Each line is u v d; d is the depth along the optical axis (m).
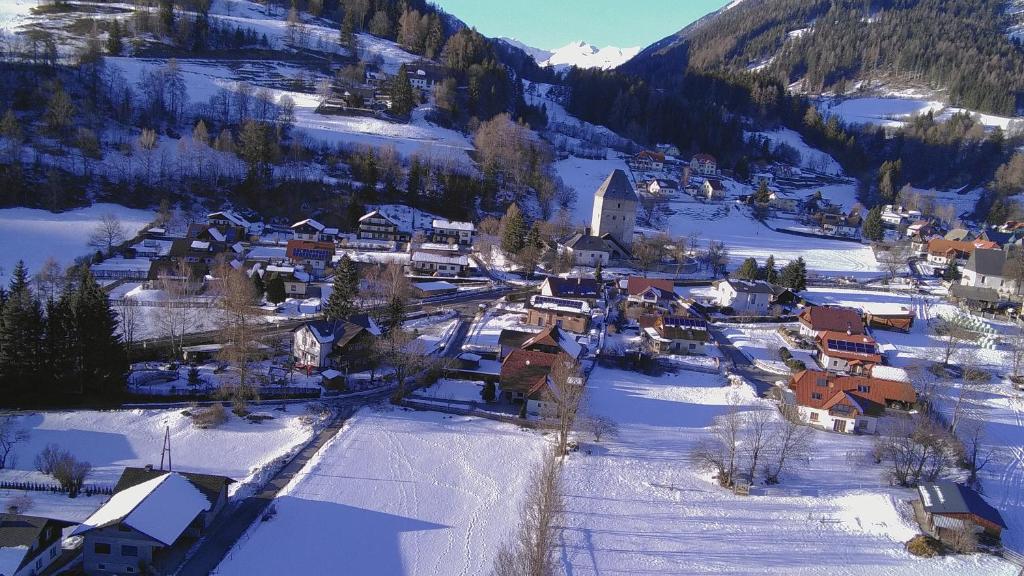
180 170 149.62
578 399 64.88
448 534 50.31
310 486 54.75
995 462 64.38
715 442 66.00
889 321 100.88
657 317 96.38
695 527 52.69
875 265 149.00
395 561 47.09
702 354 90.62
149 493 46.38
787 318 106.81
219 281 98.44
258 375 73.75
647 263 132.25
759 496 57.56
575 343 86.44
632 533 51.34
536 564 40.50
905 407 73.19
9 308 65.88
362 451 60.69
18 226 120.81
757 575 47.50
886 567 48.78
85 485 53.72
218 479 50.97
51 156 141.12
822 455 65.12
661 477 59.75
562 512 48.66
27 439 59.91
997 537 52.53
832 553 50.25
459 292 113.62
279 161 161.25
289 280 104.06
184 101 177.12
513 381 72.44
